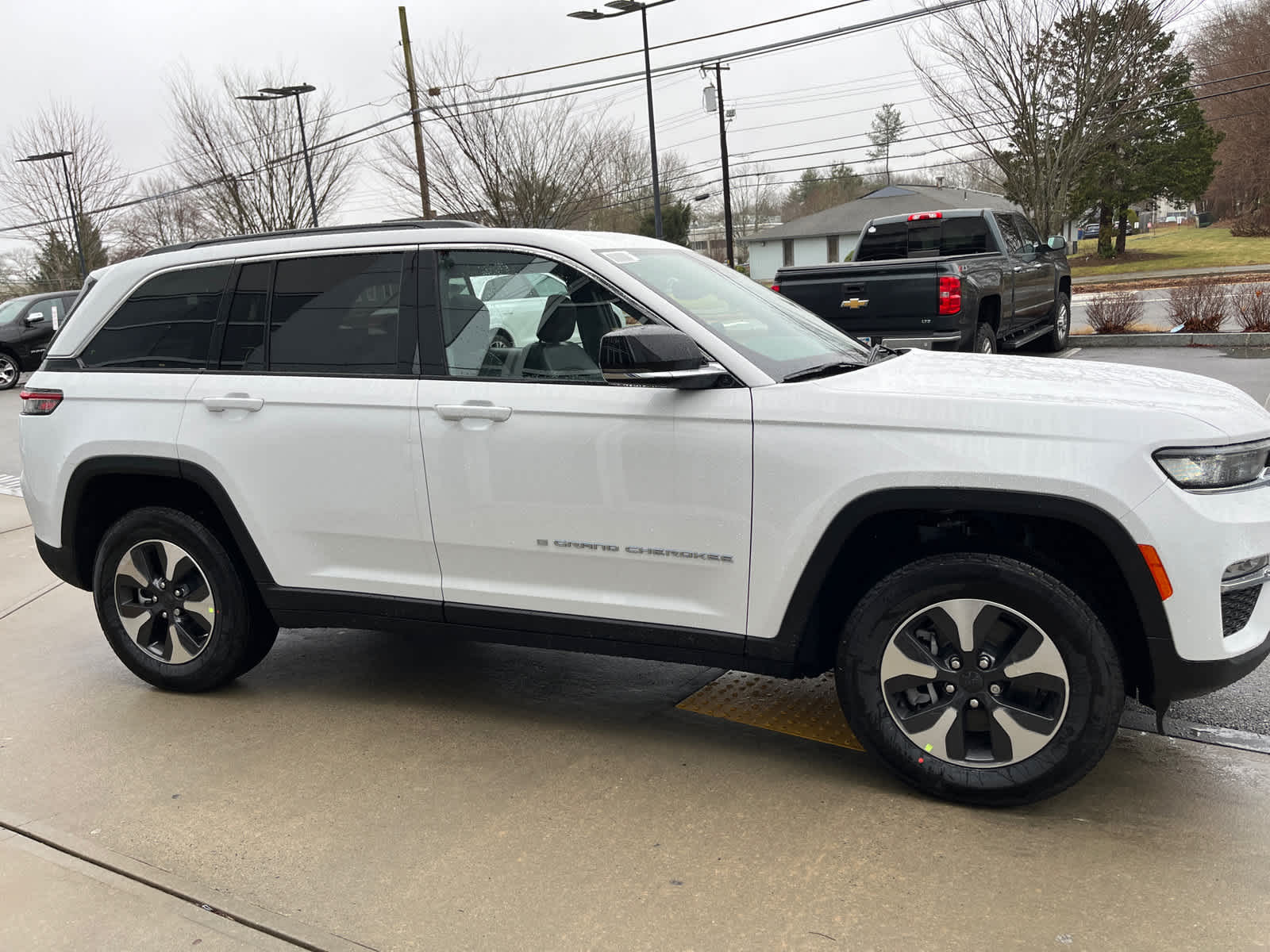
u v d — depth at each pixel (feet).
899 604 10.26
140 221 159.74
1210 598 9.34
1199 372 36.50
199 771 12.00
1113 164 138.72
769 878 9.27
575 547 11.51
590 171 98.12
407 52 91.35
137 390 13.56
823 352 11.89
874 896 8.91
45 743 12.98
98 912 9.21
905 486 10.00
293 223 114.62
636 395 11.03
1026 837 9.77
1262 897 8.64
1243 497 9.48
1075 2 71.87
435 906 9.07
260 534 13.06
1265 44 158.20
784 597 10.70
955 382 10.66
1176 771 11.03
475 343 11.96
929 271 29.40
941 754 10.32
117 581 14.21
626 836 10.12
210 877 9.71
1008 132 76.38
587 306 11.53
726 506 10.73
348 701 14.01
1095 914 8.50
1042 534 10.51
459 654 15.76
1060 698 9.79
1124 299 49.55
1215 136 159.53
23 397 14.46
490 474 11.72
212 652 13.84
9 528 26.73
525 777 11.50
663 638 11.37
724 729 12.65
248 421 12.89
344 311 12.64
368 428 12.28
